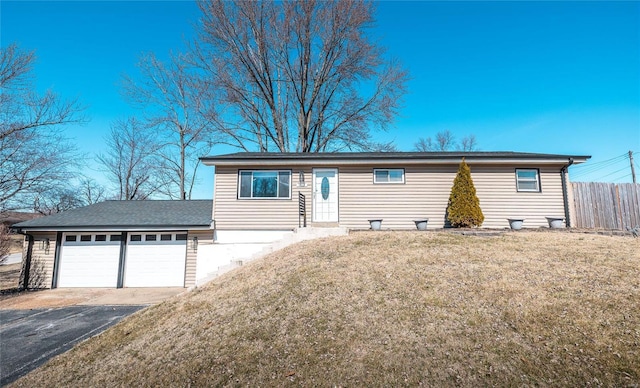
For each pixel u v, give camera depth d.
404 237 8.98
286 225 11.86
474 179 11.92
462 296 5.09
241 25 21.52
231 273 8.53
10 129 18.17
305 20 22.11
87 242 12.41
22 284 11.97
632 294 4.70
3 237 11.72
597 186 11.70
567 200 11.61
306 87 23.50
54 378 4.50
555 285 5.23
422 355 3.76
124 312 8.49
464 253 7.22
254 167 12.16
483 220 11.10
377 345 4.04
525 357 3.55
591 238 8.50
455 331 4.16
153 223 12.02
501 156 11.51
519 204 11.70
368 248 8.06
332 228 10.17
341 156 12.11
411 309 4.83
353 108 23.48
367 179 12.17
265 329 4.79
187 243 12.38
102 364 4.73
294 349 4.18
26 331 6.98
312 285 6.10
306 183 12.09
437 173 12.11
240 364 4.03
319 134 24.44
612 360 3.38
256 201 12.01
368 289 5.66
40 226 11.94
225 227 11.92
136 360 4.64
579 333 3.89
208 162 11.88
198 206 14.52
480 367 3.46
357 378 3.50
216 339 4.76
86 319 7.88
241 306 5.82
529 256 6.82
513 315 4.41
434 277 5.91
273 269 7.57
